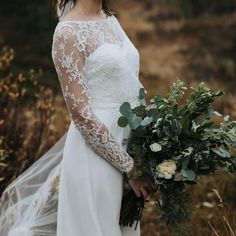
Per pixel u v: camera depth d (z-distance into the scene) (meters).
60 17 3.69
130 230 3.69
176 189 3.55
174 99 3.49
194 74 11.12
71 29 3.40
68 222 3.51
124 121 3.44
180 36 13.26
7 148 5.19
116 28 3.63
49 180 3.87
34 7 12.05
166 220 3.59
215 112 3.54
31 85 8.36
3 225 4.05
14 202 4.07
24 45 11.10
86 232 3.47
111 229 3.49
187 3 15.12
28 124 6.18
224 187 6.08
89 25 3.47
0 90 5.68
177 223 3.57
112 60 3.44
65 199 3.52
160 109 3.45
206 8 15.11
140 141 3.51
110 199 3.48
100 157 3.48
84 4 3.52
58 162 4.03
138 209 3.63
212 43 12.74
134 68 3.60
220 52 12.30
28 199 4.05
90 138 3.41
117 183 3.51
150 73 10.96
